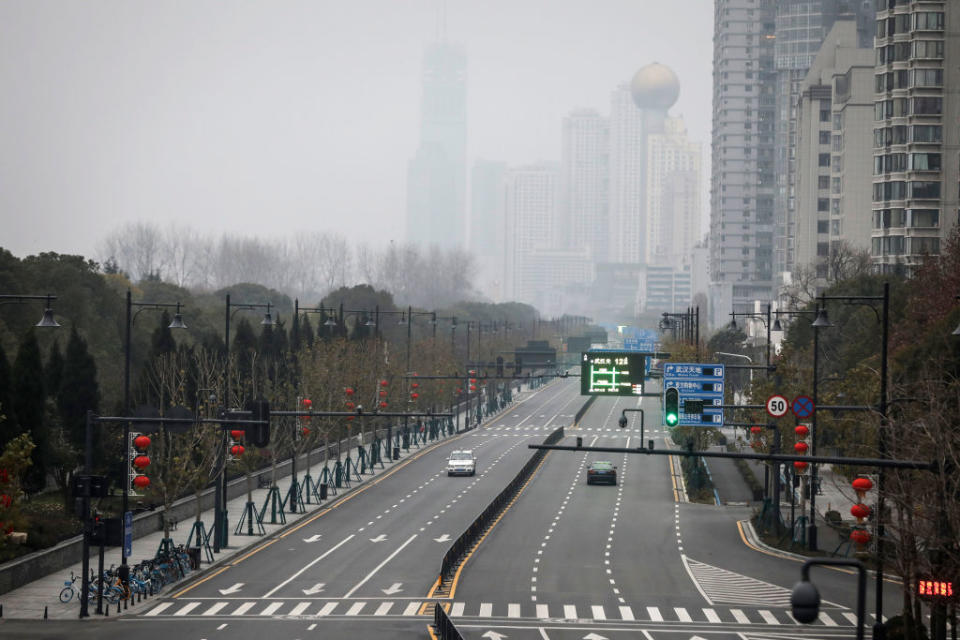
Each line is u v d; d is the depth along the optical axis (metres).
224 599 115.62
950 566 87.62
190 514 172.00
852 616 110.44
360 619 105.25
